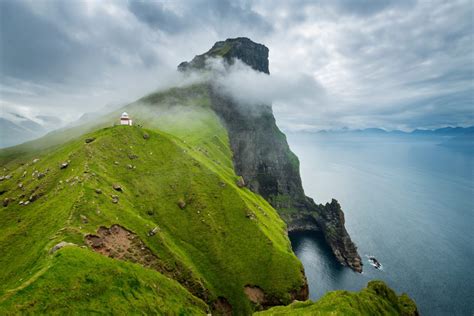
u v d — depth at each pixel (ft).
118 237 316.40
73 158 424.87
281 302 387.96
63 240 260.83
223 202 485.15
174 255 350.64
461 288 584.81
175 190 467.52
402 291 575.79
